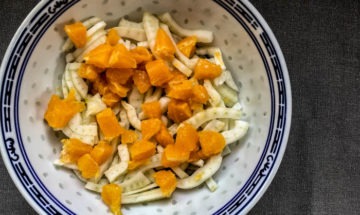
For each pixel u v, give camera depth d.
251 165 0.29
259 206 0.32
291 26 0.33
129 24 0.30
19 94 0.28
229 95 0.30
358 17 0.33
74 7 0.29
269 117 0.29
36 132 0.29
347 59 0.33
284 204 0.32
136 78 0.29
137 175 0.29
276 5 0.33
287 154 0.33
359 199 0.33
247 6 0.28
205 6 0.29
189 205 0.30
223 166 0.31
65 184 0.29
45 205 0.28
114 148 0.30
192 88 0.29
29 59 0.28
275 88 0.29
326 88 0.33
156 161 0.29
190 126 0.29
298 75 0.33
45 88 0.29
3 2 0.32
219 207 0.29
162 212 0.30
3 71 0.28
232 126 0.30
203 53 0.31
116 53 0.28
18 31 0.28
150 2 0.29
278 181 0.32
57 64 0.30
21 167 0.28
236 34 0.30
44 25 0.28
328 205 0.32
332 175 0.33
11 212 0.32
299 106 0.33
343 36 0.33
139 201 0.30
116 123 0.29
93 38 0.29
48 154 0.29
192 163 0.30
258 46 0.29
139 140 0.29
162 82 0.29
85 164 0.29
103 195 0.29
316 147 0.33
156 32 0.29
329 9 0.33
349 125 0.33
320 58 0.33
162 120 0.30
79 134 0.29
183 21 0.30
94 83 0.29
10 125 0.28
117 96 0.29
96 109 0.29
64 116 0.29
